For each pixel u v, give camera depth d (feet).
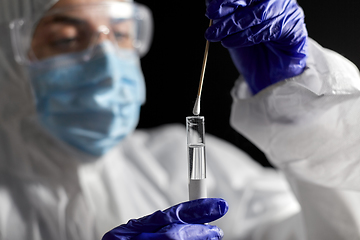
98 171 4.61
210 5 2.64
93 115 4.32
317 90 3.04
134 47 5.09
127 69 4.54
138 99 4.78
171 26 6.08
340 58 3.26
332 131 3.14
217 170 5.50
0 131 4.28
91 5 4.24
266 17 2.73
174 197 5.02
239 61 3.36
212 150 5.79
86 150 4.43
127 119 4.60
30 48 4.20
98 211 4.37
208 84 6.00
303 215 3.73
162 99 6.31
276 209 4.74
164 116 6.36
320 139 3.19
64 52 4.29
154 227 2.86
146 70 6.25
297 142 3.27
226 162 5.60
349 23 4.98
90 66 4.23
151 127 6.43
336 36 5.04
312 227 3.64
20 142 4.29
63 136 4.34
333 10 5.01
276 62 3.14
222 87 5.96
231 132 6.08
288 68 3.03
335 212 3.56
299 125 3.20
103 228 4.30
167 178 5.36
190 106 6.17
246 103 3.34
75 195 4.34
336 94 2.97
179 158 5.64
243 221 4.78
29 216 4.14
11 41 4.16
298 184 3.69
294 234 4.12
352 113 3.04
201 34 5.98
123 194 4.67
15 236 4.02
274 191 5.13
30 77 4.22
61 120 4.30
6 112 4.24
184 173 5.35
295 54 3.03
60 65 4.21
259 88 3.34
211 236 2.78
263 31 2.82
